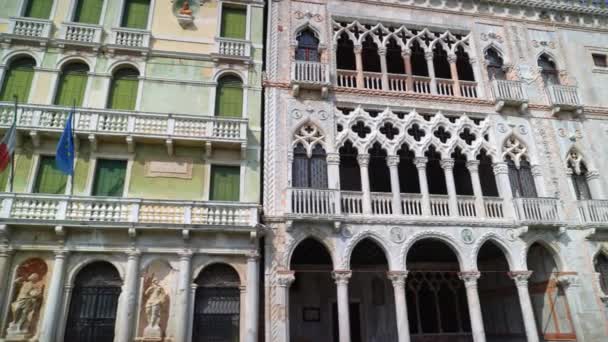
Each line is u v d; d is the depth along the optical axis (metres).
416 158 19.33
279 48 20.05
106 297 15.32
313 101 19.31
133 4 19.72
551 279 19.30
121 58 18.41
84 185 16.30
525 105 21.11
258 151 18.03
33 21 18.02
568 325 18.38
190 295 15.43
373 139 19.23
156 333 14.73
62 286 14.69
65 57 17.92
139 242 15.52
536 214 19.03
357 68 20.67
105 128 16.67
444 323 21.72
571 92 22.17
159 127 17.12
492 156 20.27
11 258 14.69
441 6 22.83
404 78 21.05
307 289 21.62
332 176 18.23
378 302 21.75
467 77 23.61
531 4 23.88
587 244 19.44
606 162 21.53
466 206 19.06
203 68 19.06
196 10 20.06
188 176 17.25
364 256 21.02
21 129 15.96
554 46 23.64
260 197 18.00
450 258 22.53
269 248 16.52
